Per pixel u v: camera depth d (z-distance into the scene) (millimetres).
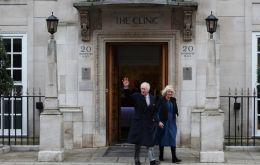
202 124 13773
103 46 16203
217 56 15695
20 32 17562
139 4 15320
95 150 15656
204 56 15945
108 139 16375
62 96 16188
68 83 16188
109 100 16391
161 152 13930
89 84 16188
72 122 16062
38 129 17328
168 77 16125
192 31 15969
